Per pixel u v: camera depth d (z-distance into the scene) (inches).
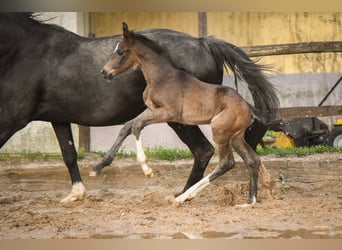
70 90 392.2
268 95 403.9
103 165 368.8
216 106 377.1
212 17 627.5
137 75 390.3
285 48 550.6
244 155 384.8
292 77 634.8
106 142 603.5
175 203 386.6
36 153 545.0
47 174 504.4
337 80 637.3
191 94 378.3
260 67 404.2
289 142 589.0
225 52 400.2
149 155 535.5
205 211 375.9
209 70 398.0
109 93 390.6
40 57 392.2
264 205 387.5
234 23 628.7
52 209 395.5
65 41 396.5
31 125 572.7
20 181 502.6
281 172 492.4
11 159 533.0
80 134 577.0
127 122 380.5
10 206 411.8
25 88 390.3
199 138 410.6
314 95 636.7
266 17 629.6
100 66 389.4
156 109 379.2
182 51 394.6
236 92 382.0
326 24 631.2
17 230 336.2
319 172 503.8
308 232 322.3
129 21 627.2
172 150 545.0
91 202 418.0
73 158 419.5
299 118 585.0
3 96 390.6
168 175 502.9
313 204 394.6
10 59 392.2
